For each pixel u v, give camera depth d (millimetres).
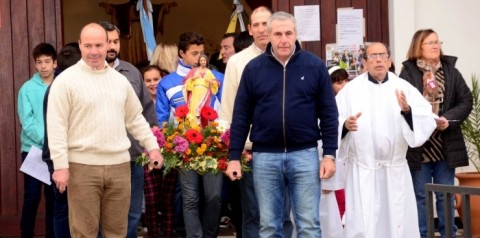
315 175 6668
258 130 6707
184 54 8664
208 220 7977
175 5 16672
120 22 15453
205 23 16844
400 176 7742
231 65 7680
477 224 9461
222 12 16922
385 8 10336
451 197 5949
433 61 8883
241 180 7656
